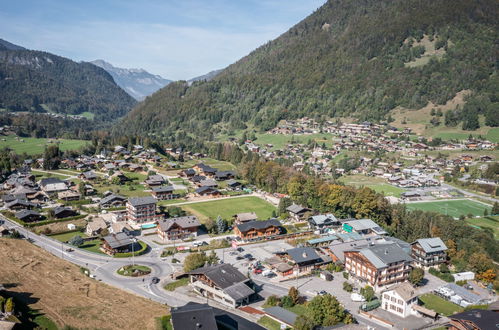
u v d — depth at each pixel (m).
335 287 114.19
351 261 122.62
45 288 96.62
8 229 148.12
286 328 88.75
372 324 95.31
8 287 93.75
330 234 156.75
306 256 124.62
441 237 148.12
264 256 136.00
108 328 81.62
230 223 168.50
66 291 96.75
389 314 100.19
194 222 154.38
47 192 197.88
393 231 161.00
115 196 185.25
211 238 152.50
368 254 117.44
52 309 86.44
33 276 102.50
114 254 130.88
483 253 135.88
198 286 107.62
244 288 103.75
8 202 181.50
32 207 177.00
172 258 131.12
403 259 118.06
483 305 104.75
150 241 147.62
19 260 111.50
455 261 133.25
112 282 111.06
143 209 165.88
